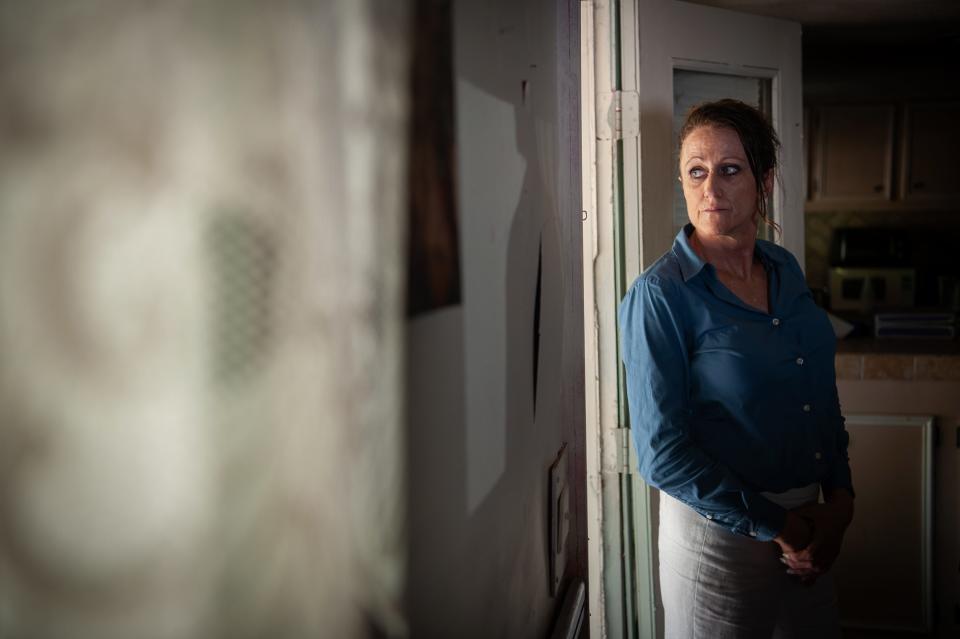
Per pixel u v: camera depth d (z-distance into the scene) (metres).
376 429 0.33
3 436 0.20
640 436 1.34
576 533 1.18
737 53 2.09
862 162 3.52
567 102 1.09
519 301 0.73
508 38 0.66
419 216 0.40
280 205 0.25
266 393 0.25
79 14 0.21
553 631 0.94
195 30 0.23
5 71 0.20
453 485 0.50
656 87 1.98
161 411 0.22
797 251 2.23
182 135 0.22
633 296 1.37
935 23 2.60
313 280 0.27
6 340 0.20
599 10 1.97
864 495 2.55
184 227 0.23
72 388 0.21
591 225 2.03
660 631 2.04
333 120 0.28
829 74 3.28
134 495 0.22
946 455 2.48
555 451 0.98
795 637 1.38
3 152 0.20
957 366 2.45
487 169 0.58
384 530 0.34
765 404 1.33
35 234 0.20
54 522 0.21
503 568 0.66
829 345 1.41
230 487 0.24
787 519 1.29
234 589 0.24
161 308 0.22
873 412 2.53
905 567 2.53
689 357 1.36
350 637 0.30
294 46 0.26
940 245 3.61
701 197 1.36
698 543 1.36
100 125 0.21
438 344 0.45
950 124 3.43
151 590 0.22
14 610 0.21
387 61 0.34
